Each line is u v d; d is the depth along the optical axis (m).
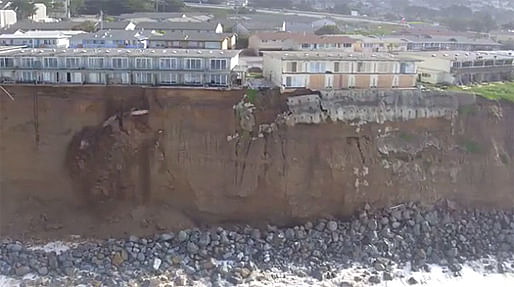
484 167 82.00
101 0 196.38
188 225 75.19
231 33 141.00
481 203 81.38
